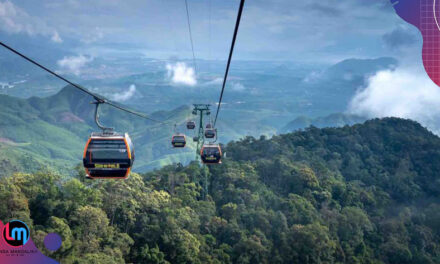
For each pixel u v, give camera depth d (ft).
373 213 349.82
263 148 448.65
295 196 303.07
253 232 243.81
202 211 251.39
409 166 463.83
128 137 64.13
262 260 225.35
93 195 197.98
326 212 298.15
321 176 368.27
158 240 200.75
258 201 282.56
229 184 301.43
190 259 200.95
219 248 226.17
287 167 353.51
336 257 259.39
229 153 432.66
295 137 502.38
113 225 203.31
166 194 243.19
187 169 326.85
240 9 32.94
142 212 216.95
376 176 442.50
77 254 163.22
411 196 405.39
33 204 181.47
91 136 62.13
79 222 175.01
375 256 290.35
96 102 62.44
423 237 322.55
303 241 236.22
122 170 62.69
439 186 419.13
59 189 202.49
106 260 158.71
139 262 188.75
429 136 556.92
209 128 220.84
